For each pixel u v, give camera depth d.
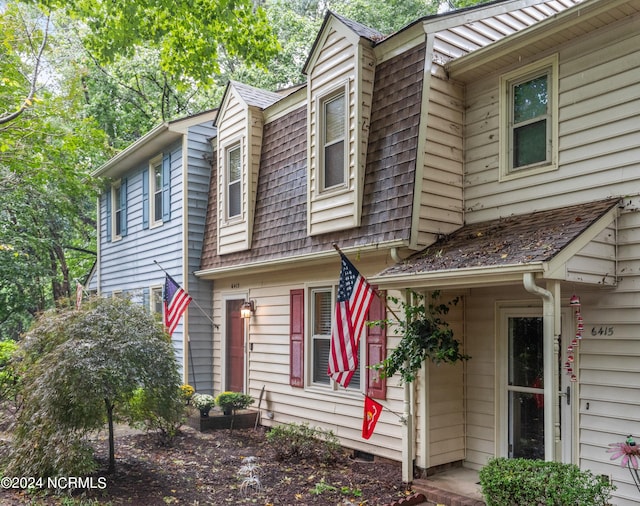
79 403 5.62
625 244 5.05
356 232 6.93
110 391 5.63
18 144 10.95
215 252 10.44
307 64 7.94
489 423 6.28
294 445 6.98
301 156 8.47
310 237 7.85
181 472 6.34
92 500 5.26
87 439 6.15
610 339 5.08
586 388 5.23
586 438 5.20
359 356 7.32
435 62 6.52
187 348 10.52
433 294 6.21
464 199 6.74
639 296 4.91
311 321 8.30
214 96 19.06
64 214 16.41
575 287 5.14
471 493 5.55
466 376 6.55
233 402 8.84
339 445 7.09
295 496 5.57
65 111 11.28
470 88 6.78
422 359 5.83
